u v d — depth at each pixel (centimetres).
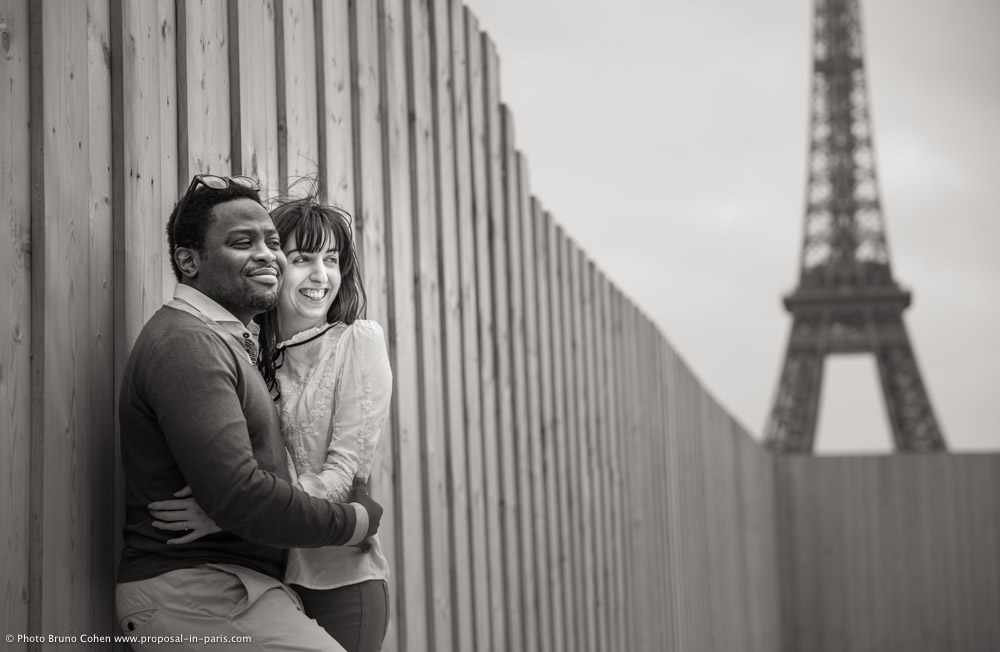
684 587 1027
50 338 241
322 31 373
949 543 1819
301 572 251
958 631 1798
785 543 1870
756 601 1576
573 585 657
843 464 1870
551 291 641
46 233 241
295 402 255
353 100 393
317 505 230
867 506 1853
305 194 356
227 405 221
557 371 641
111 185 268
